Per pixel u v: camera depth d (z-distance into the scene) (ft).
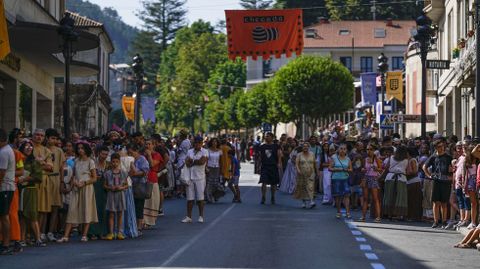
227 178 132.46
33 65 162.20
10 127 145.48
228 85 542.57
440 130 220.23
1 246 70.64
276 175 127.85
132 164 83.30
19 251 71.61
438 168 94.68
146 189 85.05
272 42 168.35
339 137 155.22
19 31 124.98
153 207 90.63
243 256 67.00
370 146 102.63
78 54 204.64
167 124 571.69
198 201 98.22
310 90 357.82
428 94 207.82
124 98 237.04
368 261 65.26
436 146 95.04
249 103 440.04
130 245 76.18
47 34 127.95
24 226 76.69
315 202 131.75
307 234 84.84
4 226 70.44
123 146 86.58
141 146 91.86
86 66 165.37
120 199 81.00
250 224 95.30
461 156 90.12
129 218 82.43
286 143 165.58
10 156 70.74
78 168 79.77
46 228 82.84
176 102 539.70
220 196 130.62
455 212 94.84
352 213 112.06
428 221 101.45
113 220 81.71
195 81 540.11
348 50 452.76
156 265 61.87
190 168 98.12
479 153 82.99
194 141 97.86
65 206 82.58
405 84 272.51
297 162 119.96
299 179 119.75
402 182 101.04
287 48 168.35
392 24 463.42
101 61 266.16
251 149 343.46
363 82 217.36
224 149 133.28
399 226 95.50
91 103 233.96
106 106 285.84
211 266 61.21
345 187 103.71
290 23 168.04
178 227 92.32
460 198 90.43
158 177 99.96
